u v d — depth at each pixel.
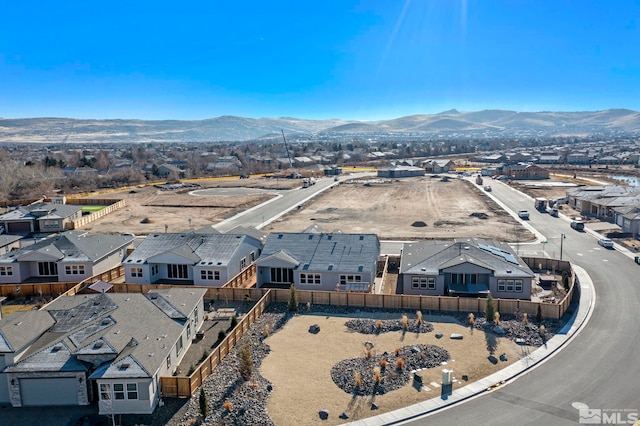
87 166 193.50
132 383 27.86
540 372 31.73
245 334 38.88
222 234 58.53
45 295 51.25
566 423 25.98
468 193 124.06
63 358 29.45
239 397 29.12
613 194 92.38
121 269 58.53
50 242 59.12
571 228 78.62
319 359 34.31
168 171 177.12
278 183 155.88
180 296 39.50
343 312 43.69
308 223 89.38
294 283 50.97
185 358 35.34
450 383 29.89
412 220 89.81
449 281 48.38
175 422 27.12
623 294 46.91
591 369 31.97
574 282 48.75
